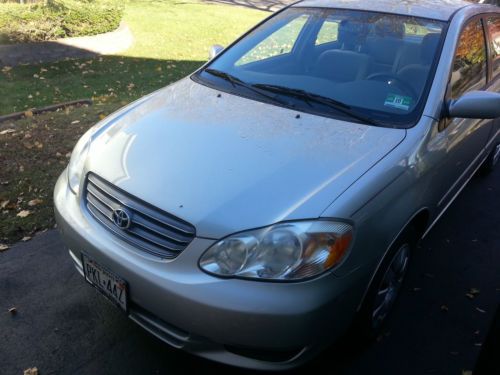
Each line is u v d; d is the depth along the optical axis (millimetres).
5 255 3174
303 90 2867
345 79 2928
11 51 7598
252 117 2605
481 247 3666
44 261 3145
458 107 2678
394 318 2863
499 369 2021
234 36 11312
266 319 1889
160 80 7578
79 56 8391
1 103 6023
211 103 2785
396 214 2287
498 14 3904
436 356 2617
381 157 2299
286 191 2057
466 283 3242
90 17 8750
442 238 3744
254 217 1965
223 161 2230
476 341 2746
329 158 2256
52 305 2787
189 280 1953
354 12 3311
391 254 2400
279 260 1921
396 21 3150
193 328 1987
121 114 2832
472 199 4395
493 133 4113
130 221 2135
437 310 2965
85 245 2254
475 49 3318
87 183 2391
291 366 2076
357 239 2049
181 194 2078
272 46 3322
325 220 1966
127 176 2221
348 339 2502
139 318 2184
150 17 12219
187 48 9812
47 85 6902
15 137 4746
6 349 2479
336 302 2020
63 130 5027
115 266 2125
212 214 1987
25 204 3723
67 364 2418
